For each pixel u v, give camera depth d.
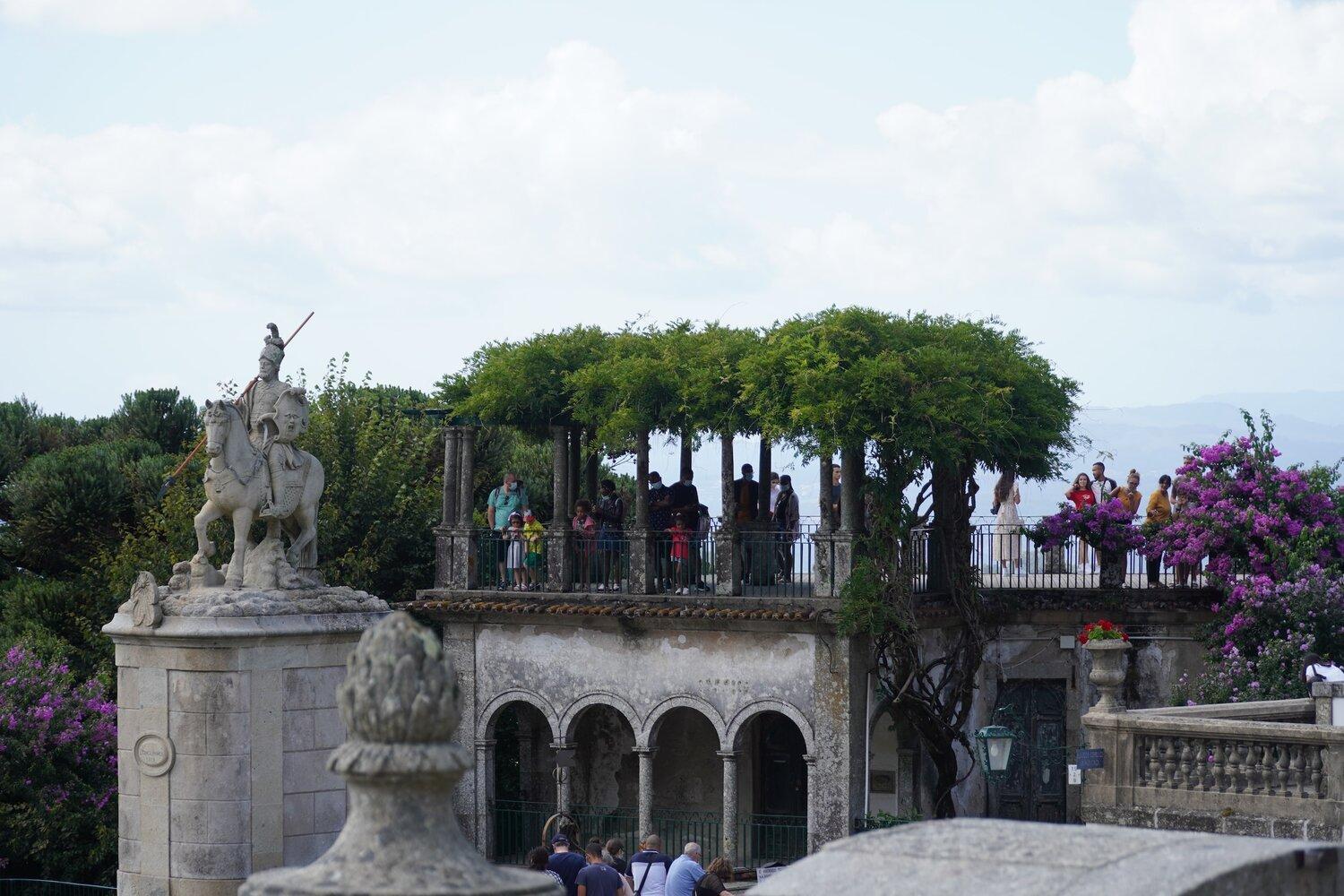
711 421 33.44
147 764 24.59
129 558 40.50
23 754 33.06
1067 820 36.28
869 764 34.28
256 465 25.27
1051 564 36.66
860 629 32.31
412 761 6.01
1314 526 33.97
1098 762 21.22
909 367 32.19
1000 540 37.16
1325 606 32.62
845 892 6.83
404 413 49.09
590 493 38.47
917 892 6.68
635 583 34.94
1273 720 22.58
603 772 37.81
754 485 36.25
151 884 24.56
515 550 36.50
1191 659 35.38
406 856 6.00
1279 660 31.97
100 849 33.38
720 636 33.97
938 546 35.19
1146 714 21.69
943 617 34.38
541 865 21.64
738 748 33.81
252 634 24.23
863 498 32.81
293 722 24.88
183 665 24.33
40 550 46.59
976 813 36.22
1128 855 6.91
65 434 54.25
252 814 24.38
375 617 25.84
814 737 33.00
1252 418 35.31
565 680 35.41
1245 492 34.78
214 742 24.22
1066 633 36.00
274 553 25.66
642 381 33.69
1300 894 7.19
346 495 42.53
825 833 32.81
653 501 35.88
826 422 31.61
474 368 36.94
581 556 36.19
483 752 36.22
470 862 6.06
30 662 35.16
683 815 36.56
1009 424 33.00
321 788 25.16
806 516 34.81
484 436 51.12
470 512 36.66
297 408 25.69
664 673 34.50
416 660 6.09
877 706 33.50
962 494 35.06
